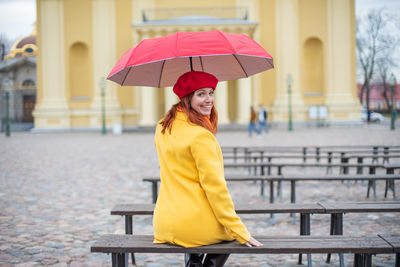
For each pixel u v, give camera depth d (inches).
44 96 1312.7
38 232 220.5
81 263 174.4
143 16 1264.8
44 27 1306.6
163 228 111.6
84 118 1312.7
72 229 227.0
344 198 302.8
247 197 314.3
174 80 145.0
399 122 1644.9
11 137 1071.0
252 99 1312.7
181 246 111.4
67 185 365.7
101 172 440.5
